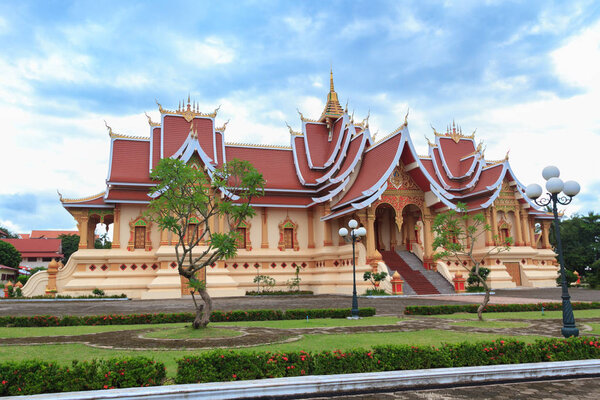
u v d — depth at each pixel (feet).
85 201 104.78
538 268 123.03
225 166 43.29
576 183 38.75
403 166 107.76
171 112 114.32
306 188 119.44
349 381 24.86
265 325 50.42
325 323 52.44
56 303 82.38
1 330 46.98
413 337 40.37
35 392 21.76
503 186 122.62
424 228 108.99
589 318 56.18
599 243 154.81
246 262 110.52
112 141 110.32
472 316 59.77
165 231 102.42
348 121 122.42
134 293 99.60
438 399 23.73
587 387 26.22
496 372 27.37
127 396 21.43
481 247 118.83
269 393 23.50
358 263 100.37
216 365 24.70
